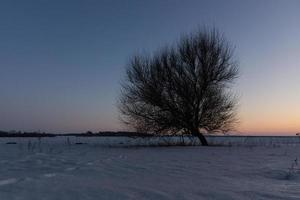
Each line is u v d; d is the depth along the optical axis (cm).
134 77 3303
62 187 863
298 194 812
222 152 2214
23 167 1275
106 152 2186
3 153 1983
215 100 3189
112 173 1155
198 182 981
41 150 2319
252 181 1019
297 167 1345
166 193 805
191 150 2441
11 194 771
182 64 3212
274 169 1274
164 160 1617
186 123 3250
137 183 948
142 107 3294
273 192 834
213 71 3180
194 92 3192
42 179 989
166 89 3222
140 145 3269
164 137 3388
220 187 898
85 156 1812
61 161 1507
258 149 2595
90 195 776
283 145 3434
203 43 3203
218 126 3253
